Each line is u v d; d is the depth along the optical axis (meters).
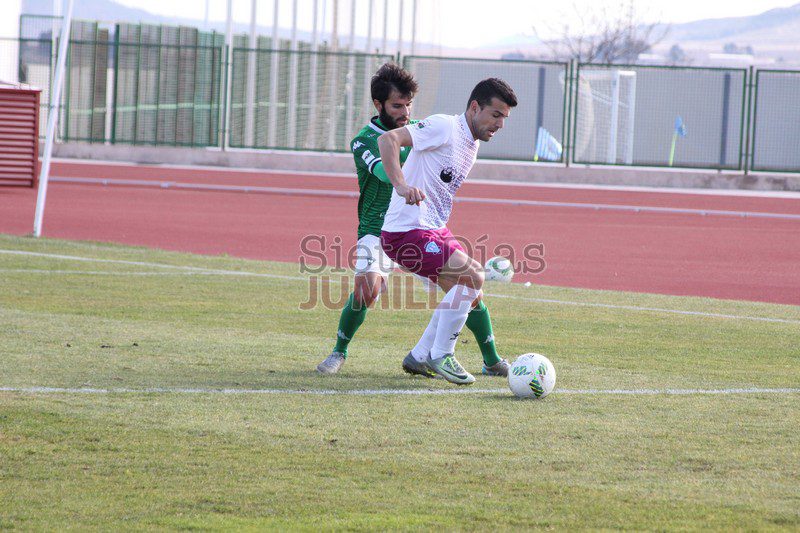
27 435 19.84
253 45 129.88
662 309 38.16
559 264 54.31
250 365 26.72
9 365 25.70
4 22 132.62
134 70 128.88
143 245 57.09
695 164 117.19
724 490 17.41
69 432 20.11
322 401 23.11
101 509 16.20
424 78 128.50
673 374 26.73
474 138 24.77
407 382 25.34
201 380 24.78
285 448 19.44
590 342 31.27
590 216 83.94
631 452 19.52
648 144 128.62
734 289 46.75
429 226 25.03
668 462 18.92
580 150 127.12
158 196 88.75
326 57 131.62
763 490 17.44
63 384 23.92
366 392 24.11
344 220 73.88
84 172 108.56
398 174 23.73
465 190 105.38
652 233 71.69
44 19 126.25
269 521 15.79
